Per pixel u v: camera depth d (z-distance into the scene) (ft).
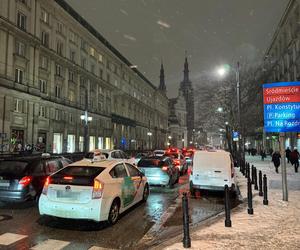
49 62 137.28
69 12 154.30
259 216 26.12
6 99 107.65
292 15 137.90
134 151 200.95
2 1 107.24
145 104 293.84
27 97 119.14
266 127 34.35
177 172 53.93
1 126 104.78
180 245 18.53
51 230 23.02
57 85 144.25
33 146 115.55
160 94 349.61
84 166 25.70
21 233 22.24
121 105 231.71
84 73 168.55
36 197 30.71
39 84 130.11
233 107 111.45
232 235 20.57
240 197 38.11
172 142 407.85
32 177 30.50
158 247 18.85
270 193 38.60
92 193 23.15
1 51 106.63
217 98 117.60
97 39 184.44
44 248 19.15
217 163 40.75
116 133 218.79
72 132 155.84
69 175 24.26
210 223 24.27
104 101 198.59
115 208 25.26
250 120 114.93
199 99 121.80
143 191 33.76
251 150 184.96
